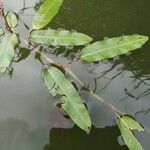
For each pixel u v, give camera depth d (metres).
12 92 0.45
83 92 0.44
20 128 0.43
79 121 0.40
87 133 0.40
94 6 0.52
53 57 0.47
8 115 0.44
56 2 0.46
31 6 0.52
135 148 0.39
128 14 0.52
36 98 0.45
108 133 0.42
